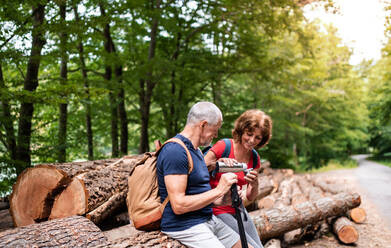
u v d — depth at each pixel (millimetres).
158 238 1798
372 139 32031
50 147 6258
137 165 1911
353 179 11578
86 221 2545
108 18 5637
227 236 1955
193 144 1758
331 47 15578
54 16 5496
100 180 3207
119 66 9750
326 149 21953
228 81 12391
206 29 10273
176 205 1593
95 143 9867
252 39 10070
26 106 5859
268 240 4078
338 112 20203
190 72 10008
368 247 4160
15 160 5117
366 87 22516
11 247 2029
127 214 3529
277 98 12469
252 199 2289
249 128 2086
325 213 4348
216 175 2156
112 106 9203
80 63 8547
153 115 11461
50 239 2189
